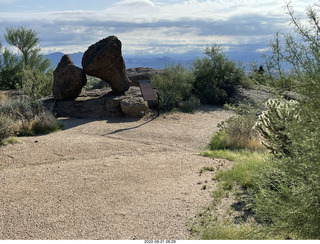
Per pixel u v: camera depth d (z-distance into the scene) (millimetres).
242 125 10625
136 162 8094
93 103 14664
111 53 14602
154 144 10102
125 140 10398
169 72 17562
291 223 3016
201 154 9031
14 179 6527
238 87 19031
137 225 4613
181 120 13906
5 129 9078
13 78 21422
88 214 4992
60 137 10164
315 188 2926
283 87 3453
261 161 6699
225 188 6043
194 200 5543
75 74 14500
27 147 8773
